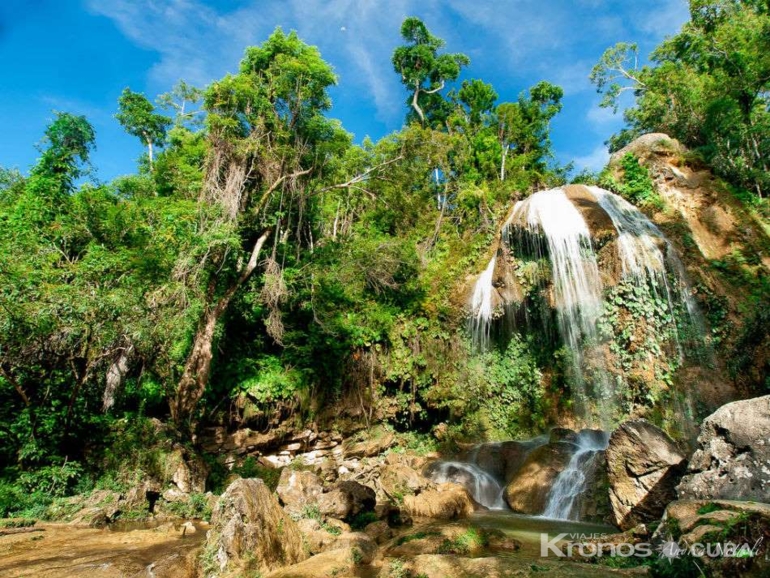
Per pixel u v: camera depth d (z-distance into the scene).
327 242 16.05
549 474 8.96
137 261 10.44
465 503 8.63
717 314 12.49
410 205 20.69
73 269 9.54
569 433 10.84
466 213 21.31
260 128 12.82
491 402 13.97
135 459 9.10
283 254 13.96
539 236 14.23
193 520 7.97
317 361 13.52
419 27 30.33
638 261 12.59
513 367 14.26
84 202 13.79
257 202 13.62
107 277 9.88
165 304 10.31
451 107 30.69
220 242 10.91
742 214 15.16
